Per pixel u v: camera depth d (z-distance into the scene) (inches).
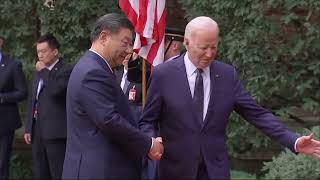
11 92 309.7
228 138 309.3
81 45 329.1
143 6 257.4
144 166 238.8
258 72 295.3
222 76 175.6
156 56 256.4
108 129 157.5
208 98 173.3
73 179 162.7
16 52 337.1
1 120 309.4
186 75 174.1
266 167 264.1
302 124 315.0
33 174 356.5
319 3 277.3
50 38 289.6
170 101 172.7
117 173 162.2
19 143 364.5
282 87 299.9
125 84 252.2
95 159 160.1
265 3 287.4
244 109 178.7
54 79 287.0
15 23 336.5
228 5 290.7
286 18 283.4
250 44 292.4
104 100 158.2
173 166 174.2
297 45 289.7
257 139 302.7
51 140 290.7
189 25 169.0
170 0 334.0
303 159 240.4
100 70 159.9
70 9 321.4
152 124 176.2
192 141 171.6
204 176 172.9
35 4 333.7
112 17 164.2
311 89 304.8
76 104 161.5
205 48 166.1
